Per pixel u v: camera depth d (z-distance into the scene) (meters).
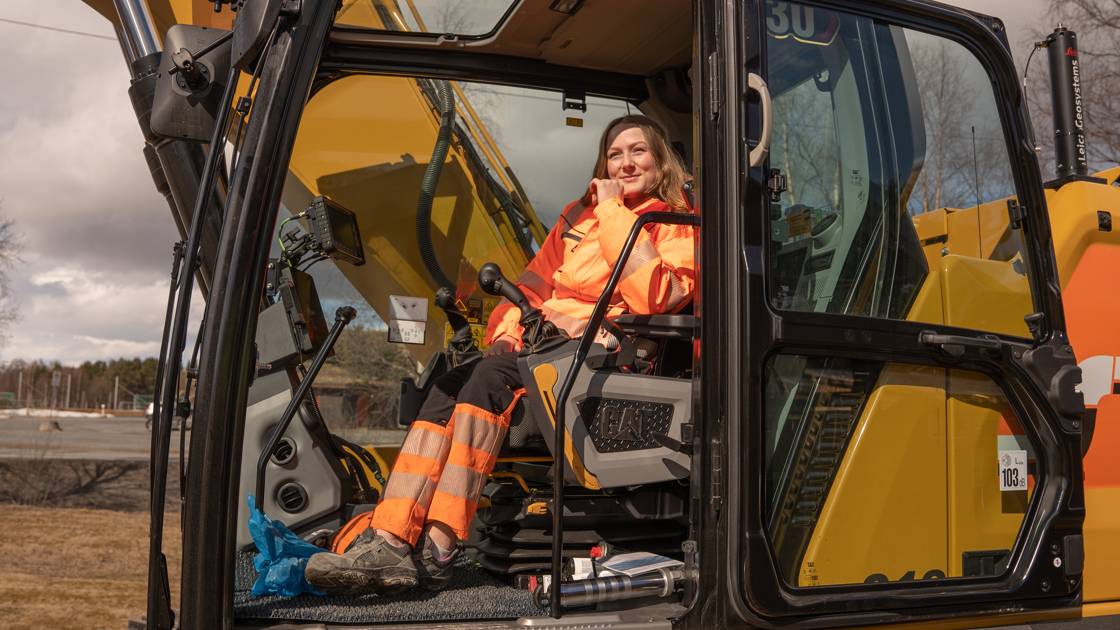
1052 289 1.59
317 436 2.01
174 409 1.21
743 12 1.36
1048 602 1.52
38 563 8.25
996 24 1.63
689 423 1.47
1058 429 1.53
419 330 2.61
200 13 2.31
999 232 1.59
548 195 2.67
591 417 1.50
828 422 1.39
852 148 1.47
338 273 2.62
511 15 1.96
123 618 6.26
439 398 1.63
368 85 2.44
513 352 1.75
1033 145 1.63
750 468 1.27
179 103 1.41
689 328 1.61
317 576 1.40
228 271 1.22
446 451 1.58
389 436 3.36
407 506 1.50
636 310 1.61
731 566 1.26
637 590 1.36
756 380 1.28
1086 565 1.64
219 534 1.18
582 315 1.73
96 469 15.55
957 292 1.52
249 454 1.94
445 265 2.64
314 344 2.05
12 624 5.90
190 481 1.18
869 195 1.48
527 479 1.88
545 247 2.09
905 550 1.43
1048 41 1.99
